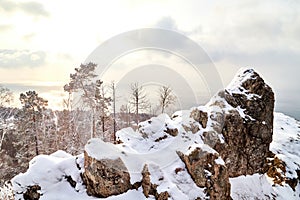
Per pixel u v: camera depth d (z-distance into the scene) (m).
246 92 15.22
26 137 22.02
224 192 9.91
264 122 14.88
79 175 10.24
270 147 17.09
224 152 12.93
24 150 23.12
